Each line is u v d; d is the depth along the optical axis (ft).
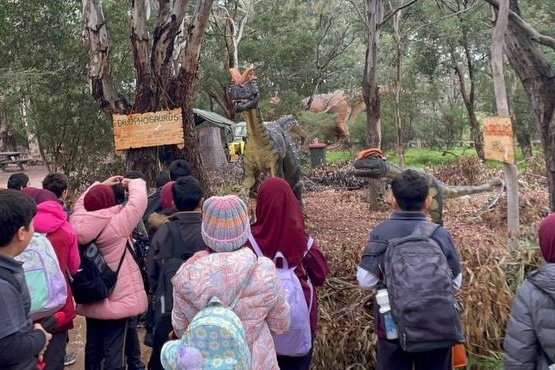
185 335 7.36
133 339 14.46
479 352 13.46
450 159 61.82
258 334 7.88
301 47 78.43
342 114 87.66
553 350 7.56
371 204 35.17
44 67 31.78
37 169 73.92
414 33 61.93
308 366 9.91
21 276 7.63
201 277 7.76
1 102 34.76
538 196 31.81
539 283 7.70
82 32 31.60
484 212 30.78
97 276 11.89
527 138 67.82
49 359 10.84
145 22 24.77
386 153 70.59
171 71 25.34
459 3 58.18
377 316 9.70
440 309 8.76
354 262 16.02
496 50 16.57
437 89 76.18
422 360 9.49
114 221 12.13
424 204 9.91
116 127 23.71
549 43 17.51
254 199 25.25
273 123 25.57
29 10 30.78
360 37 88.94
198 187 11.51
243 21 70.74
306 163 56.75
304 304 9.30
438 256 9.10
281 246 9.27
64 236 10.86
